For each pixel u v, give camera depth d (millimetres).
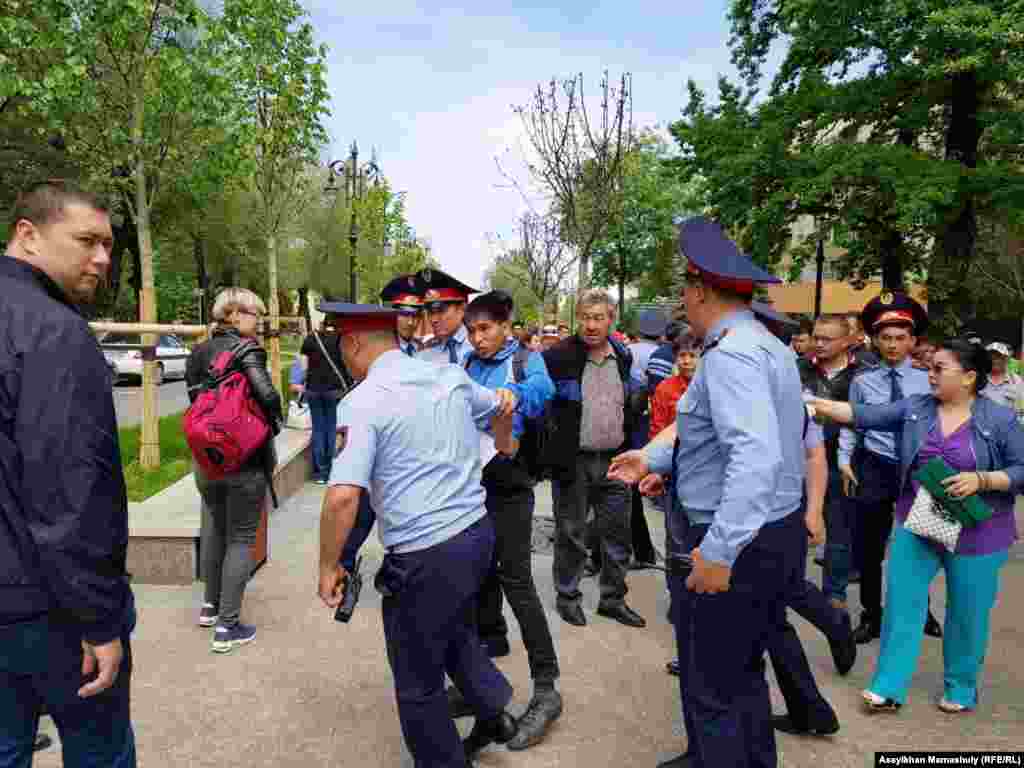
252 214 12977
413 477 2514
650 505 8297
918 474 3391
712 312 2475
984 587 3418
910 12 13945
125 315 37375
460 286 4129
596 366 4547
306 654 4000
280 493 7316
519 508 3348
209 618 4305
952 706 3512
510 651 4160
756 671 2541
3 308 1748
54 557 1724
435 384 2648
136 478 6590
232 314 4156
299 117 11555
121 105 7484
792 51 16812
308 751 3062
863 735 3295
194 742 3113
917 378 4215
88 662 1852
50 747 3051
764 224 16062
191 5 7340
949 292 14805
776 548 2355
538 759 3049
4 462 1748
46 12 6887
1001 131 14016
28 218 1887
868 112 15648
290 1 10969
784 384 2363
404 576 2514
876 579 4367
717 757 2400
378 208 27000
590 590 5293
